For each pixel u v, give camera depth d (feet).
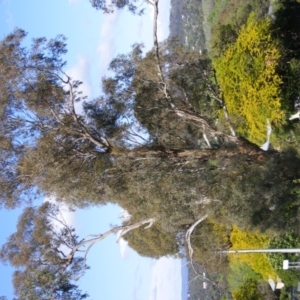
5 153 77.71
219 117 94.89
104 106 84.33
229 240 117.91
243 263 122.83
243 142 83.30
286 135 92.79
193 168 80.18
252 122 93.56
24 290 82.53
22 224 85.92
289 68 91.20
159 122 86.79
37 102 76.48
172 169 80.12
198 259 121.90
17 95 75.56
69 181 77.71
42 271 83.66
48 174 76.28
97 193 82.58
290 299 110.52
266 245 106.63
